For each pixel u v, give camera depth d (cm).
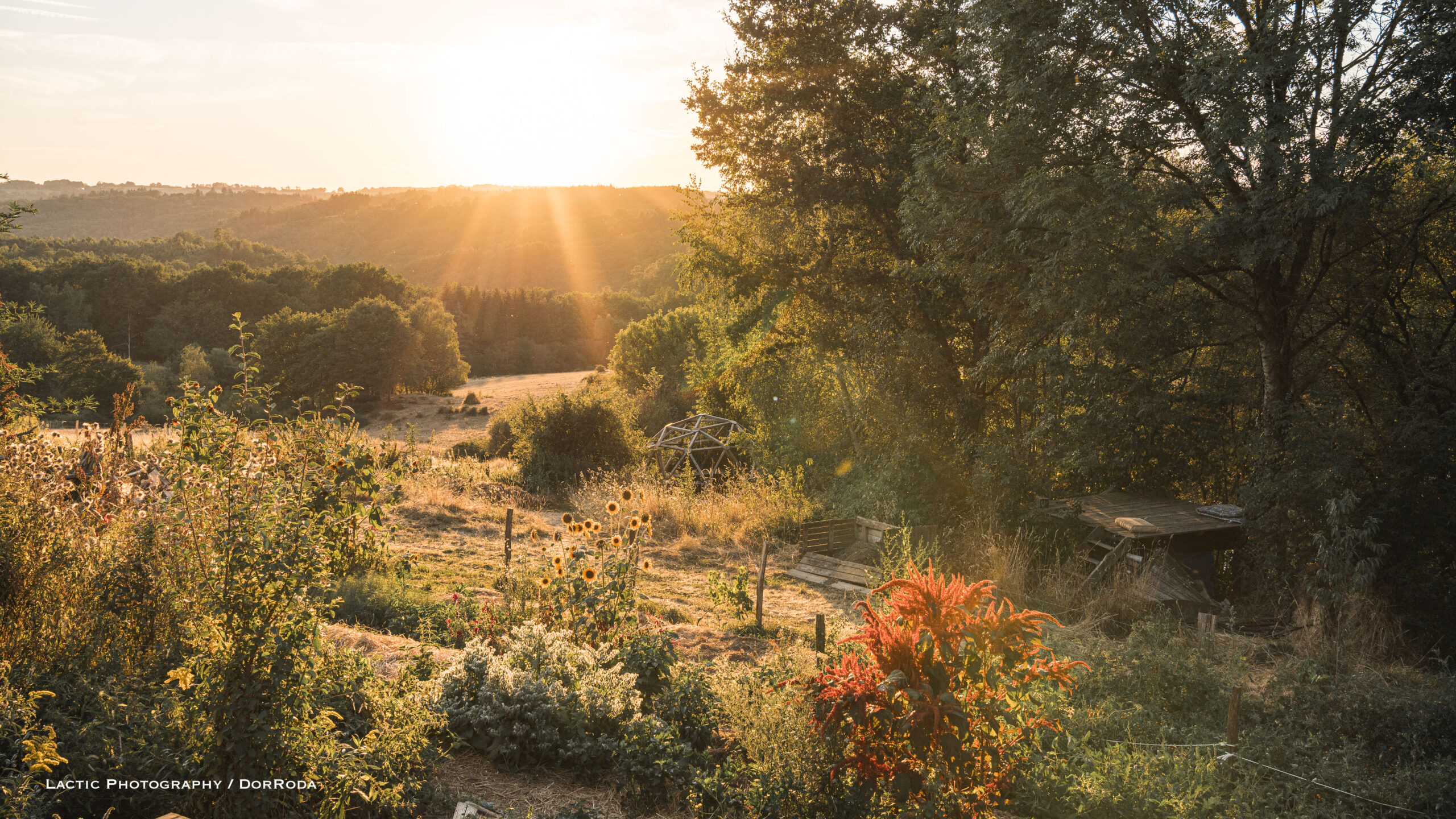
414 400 7919
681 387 4494
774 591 1291
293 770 384
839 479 1984
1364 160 1076
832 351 2275
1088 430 1375
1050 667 420
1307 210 1042
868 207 2053
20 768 354
